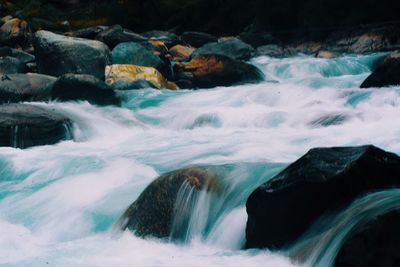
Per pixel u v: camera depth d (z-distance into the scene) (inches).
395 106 453.4
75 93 547.2
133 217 272.7
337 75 696.4
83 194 315.9
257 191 239.0
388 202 208.4
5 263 240.1
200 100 571.2
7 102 545.3
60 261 239.3
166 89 624.7
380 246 186.4
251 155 355.9
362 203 216.8
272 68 711.7
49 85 565.3
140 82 619.2
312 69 702.5
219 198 264.5
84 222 289.0
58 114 469.4
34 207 314.2
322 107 475.5
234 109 500.1
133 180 328.5
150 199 273.3
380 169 231.6
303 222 230.1
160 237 261.7
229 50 783.1
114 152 413.1
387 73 502.6
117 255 244.7
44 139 452.8
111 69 629.3
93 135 475.5
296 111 460.1
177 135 463.5
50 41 623.8
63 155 410.0
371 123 409.4
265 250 234.4
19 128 447.2
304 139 385.7
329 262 201.9
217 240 252.4
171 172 280.4
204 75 646.5
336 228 211.5
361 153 233.0
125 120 504.4
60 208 306.3
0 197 336.5
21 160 396.5
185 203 267.3
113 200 303.7
